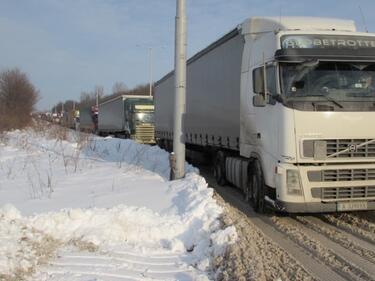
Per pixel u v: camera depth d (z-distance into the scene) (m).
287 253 6.95
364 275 6.13
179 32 12.42
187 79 19.17
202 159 18.08
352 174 8.76
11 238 6.21
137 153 19.44
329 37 9.09
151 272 5.86
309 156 8.67
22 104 48.88
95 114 68.75
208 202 8.55
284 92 8.84
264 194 9.74
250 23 10.87
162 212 8.62
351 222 9.25
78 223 7.19
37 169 15.09
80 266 5.88
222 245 6.48
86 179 12.88
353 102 8.82
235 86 12.14
